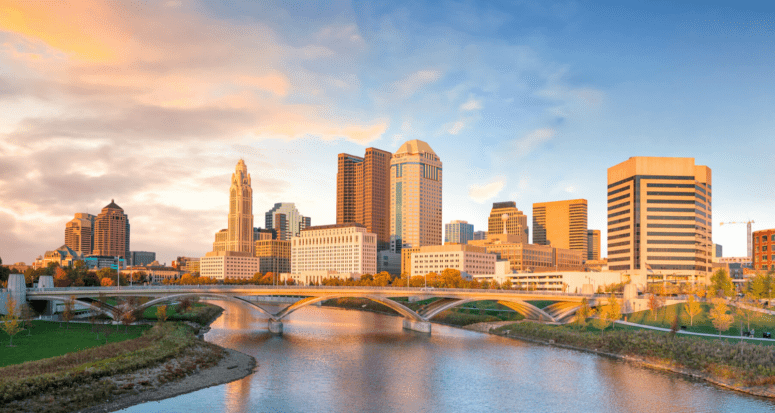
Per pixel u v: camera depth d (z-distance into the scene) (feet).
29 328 434.71
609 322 541.75
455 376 346.33
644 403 284.00
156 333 419.95
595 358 413.80
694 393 302.86
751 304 570.46
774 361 326.24
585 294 650.84
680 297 652.89
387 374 350.64
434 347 465.47
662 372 360.48
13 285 481.46
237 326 615.98
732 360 338.54
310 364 380.37
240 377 335.88
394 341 502.38
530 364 387.55
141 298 570.87
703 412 267.59
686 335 442.50
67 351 350.43
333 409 271.69
